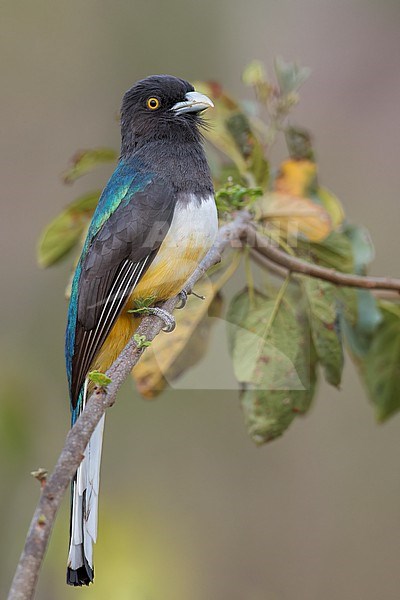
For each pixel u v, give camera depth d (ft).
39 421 36.70
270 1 45.83
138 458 41.73
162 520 40.29
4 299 43.04
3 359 36.58
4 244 43.88
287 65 28.50
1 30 44.86
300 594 40.83
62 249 28.73
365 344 28.66
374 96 45.03
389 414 29.17
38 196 44.65
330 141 44.73
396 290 26.00
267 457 42.42
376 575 41.04
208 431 42.34
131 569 34.22
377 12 46.03
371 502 41.63
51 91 45.11
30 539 14.39
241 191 25.36
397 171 44.14
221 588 40.70
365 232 28.43
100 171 44.78
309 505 41.88
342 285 26.14
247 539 41.42
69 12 45.21
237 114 27.96
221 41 45.11
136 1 45.11
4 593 34.32
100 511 36.24
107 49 45.09
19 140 44.86
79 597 32.99
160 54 44.86
